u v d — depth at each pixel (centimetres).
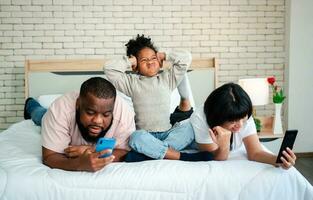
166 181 128
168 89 189
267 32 354
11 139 193
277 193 131
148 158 152
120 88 186
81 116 141
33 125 240
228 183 129
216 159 150
